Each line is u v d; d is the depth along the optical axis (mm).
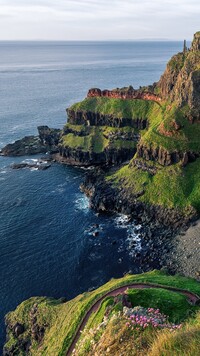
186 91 157750
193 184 137625
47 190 159625
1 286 101625
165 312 58500
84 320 66438
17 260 112500
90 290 96438
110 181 153750
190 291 71188
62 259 112688
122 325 39969
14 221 134375
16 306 94562
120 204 140500
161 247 115938
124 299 59500
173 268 105500
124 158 188625
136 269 107000
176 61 189250
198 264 104688
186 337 24109
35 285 102000
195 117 152250
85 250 116562
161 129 154625
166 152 145125
